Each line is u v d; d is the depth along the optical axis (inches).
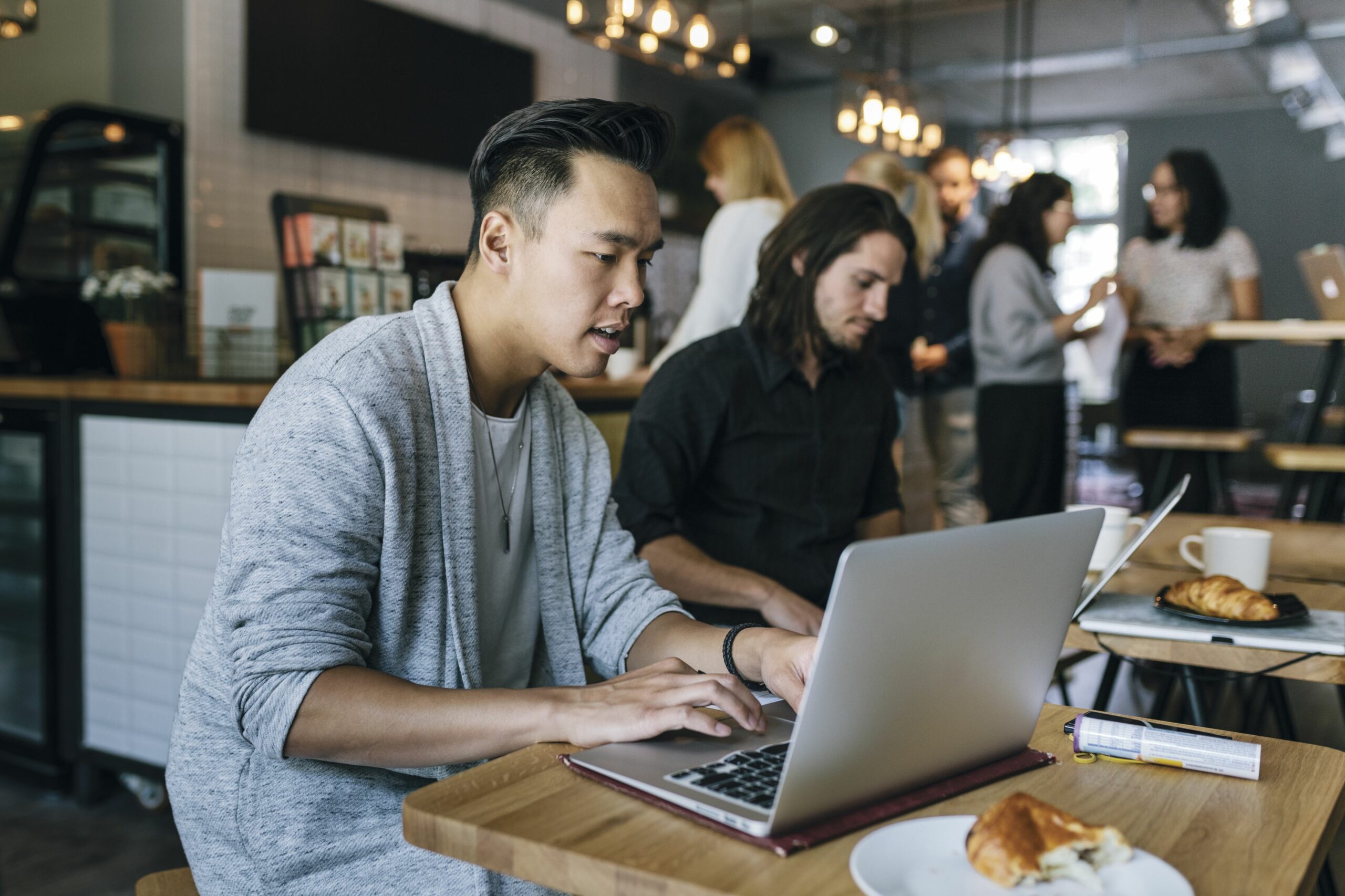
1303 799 34.4
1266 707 111.8
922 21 318.7
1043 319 149.4
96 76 204.7
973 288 154.3
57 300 122.9
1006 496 152.3
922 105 234.5
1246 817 32.9
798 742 29.5
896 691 31.4
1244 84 374.9
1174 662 57.1
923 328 185.9
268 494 40.1
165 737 103.2
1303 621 59.1
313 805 41.9
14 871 94.2
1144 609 62.7
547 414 50.8
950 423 186.4
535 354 46.4
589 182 42.7
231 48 202.7
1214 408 165.9
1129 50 334.6
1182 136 413.4
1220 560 69.2
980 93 391.5
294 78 212.2
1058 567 35.4
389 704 38.1
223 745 43.5
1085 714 38.8
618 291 44.3
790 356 73.4
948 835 30.1
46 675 110.3
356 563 41.0
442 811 32.4
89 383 105.3
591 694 39.9
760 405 73.4
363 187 232.5
